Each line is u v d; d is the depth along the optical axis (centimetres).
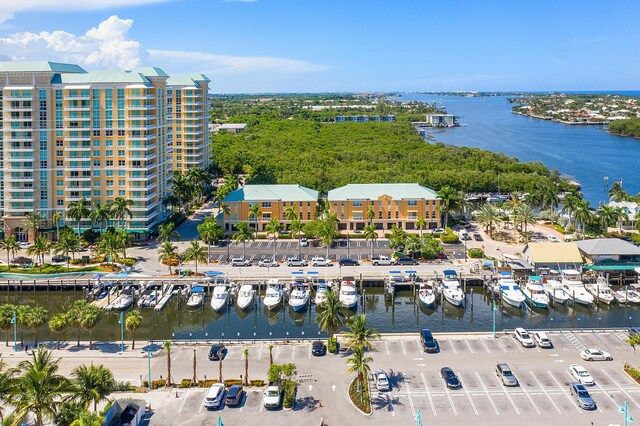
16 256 18600
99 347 11662
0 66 19862
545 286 15662
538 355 11088
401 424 8712
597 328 12912
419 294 15350
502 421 8781
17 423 7325
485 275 16362
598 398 9412
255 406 9219
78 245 17862
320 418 8875
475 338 11950
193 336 13300
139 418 8694
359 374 9469
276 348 11525
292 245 19850
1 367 8750
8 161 19962
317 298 14738
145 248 19562
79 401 8069
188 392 9644
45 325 13675
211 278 16188
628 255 16662
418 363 10769
